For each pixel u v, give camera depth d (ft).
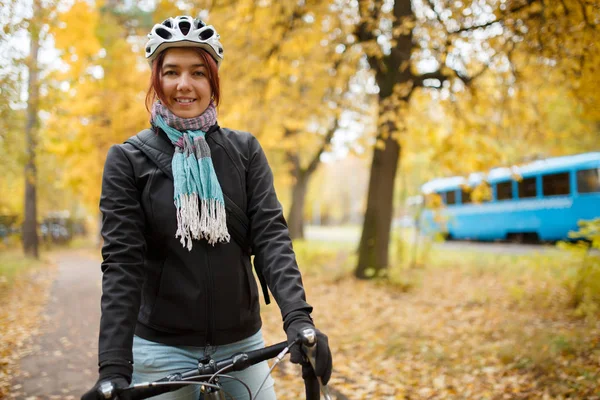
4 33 22.80
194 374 4.34
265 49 28.19
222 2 25.85
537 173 56.08
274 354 4.44
